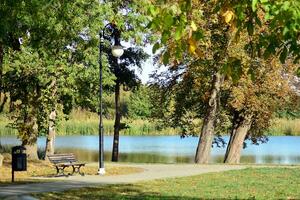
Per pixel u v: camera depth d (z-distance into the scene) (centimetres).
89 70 3016
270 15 573
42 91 3069
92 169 2561
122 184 1912
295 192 1691
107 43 3025
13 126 3322
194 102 3834
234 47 2812
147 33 2803
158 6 563
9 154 3381
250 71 738
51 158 2247
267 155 5003
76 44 2823
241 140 3884
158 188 1800
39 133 3384
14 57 2934
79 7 2427
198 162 3525
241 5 628
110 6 2664
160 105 3956
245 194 1645
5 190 1709
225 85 3378
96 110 3919
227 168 2625
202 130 3553
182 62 3259
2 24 1728
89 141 7525
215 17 2712
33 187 1802
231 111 3841
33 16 1881
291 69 3431
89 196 1586
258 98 3475
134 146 6625
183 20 573
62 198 1551
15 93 3194
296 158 4569
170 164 2950
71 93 3131
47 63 2864
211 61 2912
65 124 7962
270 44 675
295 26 566
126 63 4153
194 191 1717
